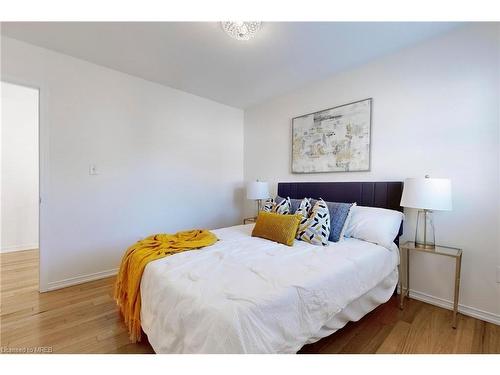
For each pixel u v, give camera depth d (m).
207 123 3.63
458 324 1.78
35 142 3.79
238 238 2.24
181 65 2.57
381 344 1.54
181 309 1.15
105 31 1.99
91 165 2.56
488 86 1.83
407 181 1.97
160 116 3.10
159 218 3.12
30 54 2.18
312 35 2.03
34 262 3.11
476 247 1.89
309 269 1.45
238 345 0.94
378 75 2.44
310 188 2.99
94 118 2.57
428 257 2.14
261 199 3.52
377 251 1.86
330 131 2.85
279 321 1.11
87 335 1.63
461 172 1.95
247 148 4.09
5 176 3.58
